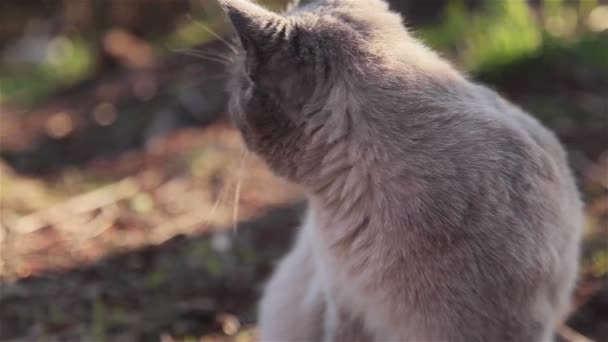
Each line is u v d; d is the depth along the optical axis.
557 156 0.83
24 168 1.57
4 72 2.84
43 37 3.01
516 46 1.45
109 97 1.85
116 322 1.03
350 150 0.80
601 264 1.07
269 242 1.16
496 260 0.78
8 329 1.02
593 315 1.02
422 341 0.81
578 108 1.34
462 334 0.80
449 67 0.83
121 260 1.13
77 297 1.07
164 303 1.06
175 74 1.80
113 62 2.15
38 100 2.18
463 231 0.78
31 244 1.17
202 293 1.08
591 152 1.24
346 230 0.81
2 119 2.01
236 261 1.12
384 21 0.82
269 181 1.29
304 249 0.92
